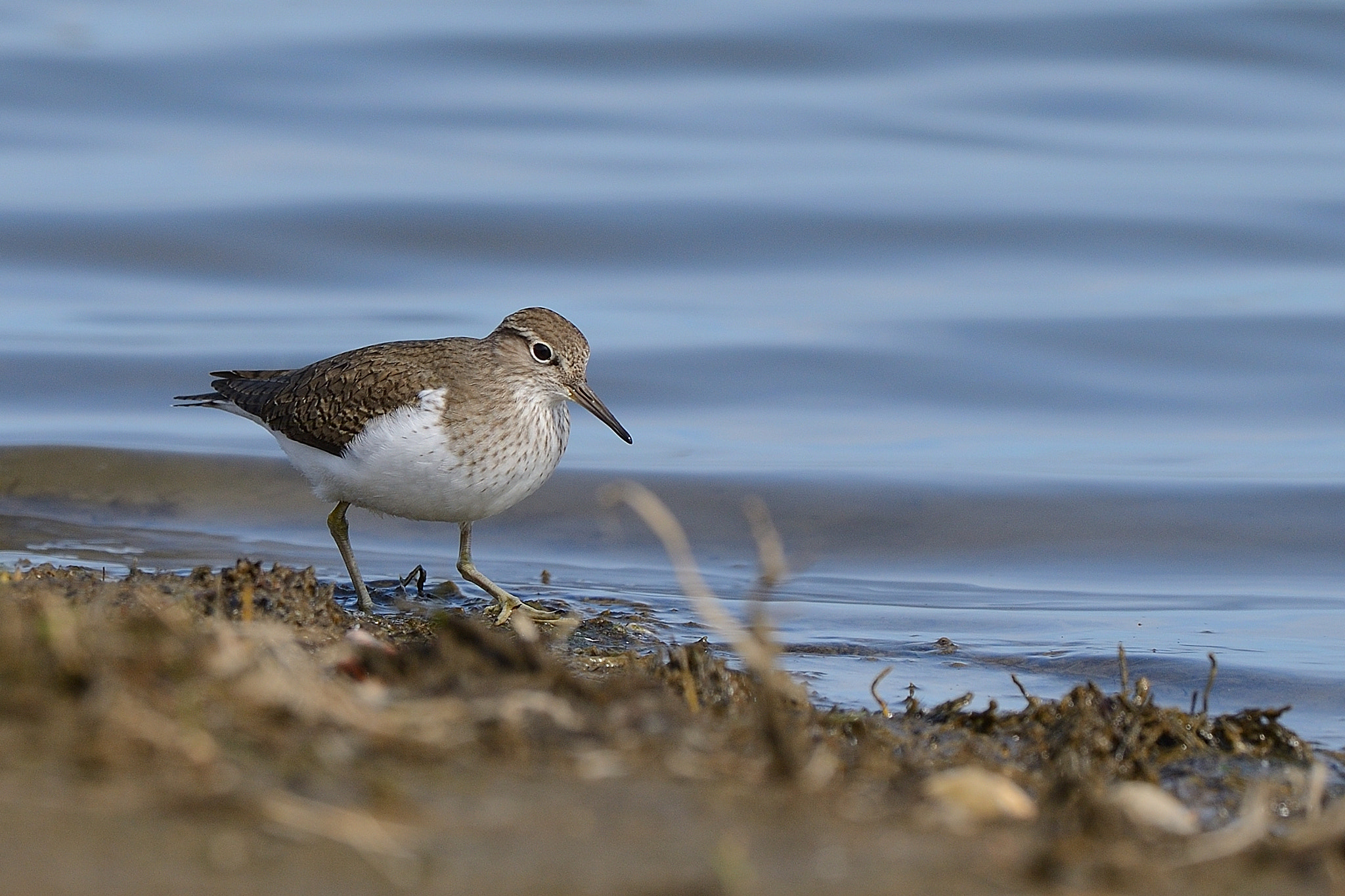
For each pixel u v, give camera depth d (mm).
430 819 5680
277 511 14773
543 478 11867
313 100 27000
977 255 22531
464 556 11812
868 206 23516
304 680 6449
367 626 9922
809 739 7684
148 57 27750
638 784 6156
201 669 6438
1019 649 11164
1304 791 8062
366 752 6141
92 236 22188
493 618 11242
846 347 19703
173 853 5266
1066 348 19656
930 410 18422
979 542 14438
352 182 24281
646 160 25359
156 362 18734
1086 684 9891
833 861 5625
